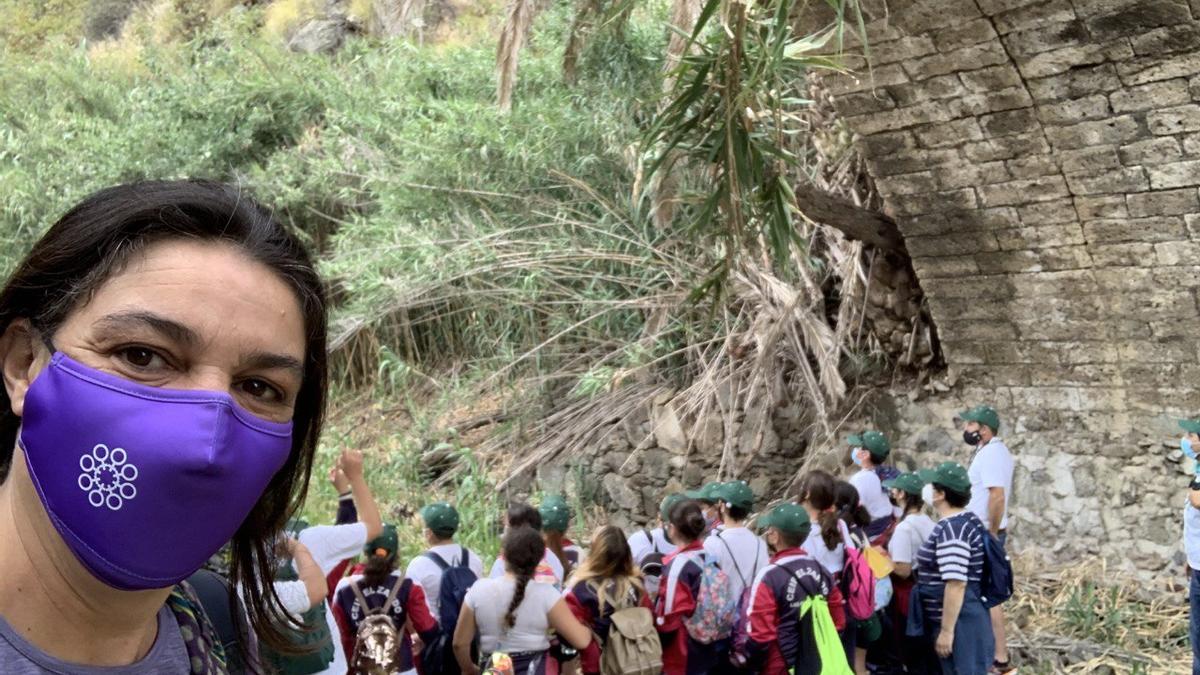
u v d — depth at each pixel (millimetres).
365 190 12133
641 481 9461
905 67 6730
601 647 4609
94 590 1042
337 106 12812
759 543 5234
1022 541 8289
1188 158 6367
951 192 7430
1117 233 7008
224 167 13211
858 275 8828
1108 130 6488
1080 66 6242
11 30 20609
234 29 15391
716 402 9375
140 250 1041
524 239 10328
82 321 1036
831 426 9008
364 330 11914
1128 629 7133
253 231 1107
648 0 9172
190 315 1032
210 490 1023
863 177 8492
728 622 4910
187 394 1019
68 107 15609
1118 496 7793
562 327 10320
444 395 10867
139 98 14117
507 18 6176
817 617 4762
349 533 4000
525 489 9922
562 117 9836
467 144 10469
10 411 1116
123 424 1000
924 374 8719
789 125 8789
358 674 4160
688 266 9383
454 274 10289
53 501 1011
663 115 4855
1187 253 6820
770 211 5113
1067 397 8016
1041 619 7391
